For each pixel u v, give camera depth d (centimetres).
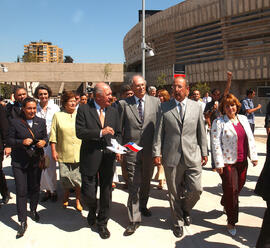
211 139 347
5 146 397
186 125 332
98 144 333
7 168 674
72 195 491
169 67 4988
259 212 404
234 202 333
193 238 327
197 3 4219
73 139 406
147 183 388
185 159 330
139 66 6725
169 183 341
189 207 356
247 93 695
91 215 359
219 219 381
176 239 325
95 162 330
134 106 377
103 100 329
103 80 5956
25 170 354
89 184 336
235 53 3909
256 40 3703
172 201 339
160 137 348
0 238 327
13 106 475
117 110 369
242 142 342
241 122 346
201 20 4225
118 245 311
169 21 4778
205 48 4275
